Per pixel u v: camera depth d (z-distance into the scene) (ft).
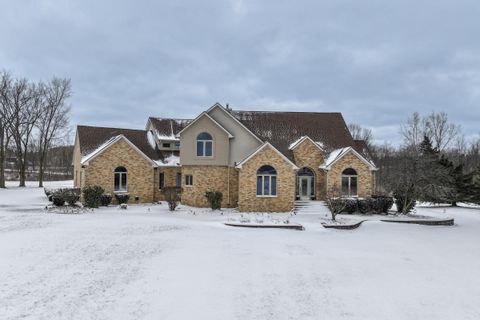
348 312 31.42
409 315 31.22
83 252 46.75
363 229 73.67
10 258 43.11
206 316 29.48
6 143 171.32
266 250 52.03
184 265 42.98
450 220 85.25
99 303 31.09
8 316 27.94
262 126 114.52
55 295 32.40
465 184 125.39
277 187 94.02
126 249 49.08
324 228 72.02
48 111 180.45
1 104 165.68
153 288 35.12
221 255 48.16
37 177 250.37
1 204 104.06
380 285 38.81
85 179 101.30
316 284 38.37
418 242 63.36
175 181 113.70
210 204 98.17
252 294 34.76
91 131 113.70
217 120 103.96
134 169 106.63
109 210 90.94
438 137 229.86
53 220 70.69
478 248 60.03
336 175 98.43
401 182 94.53
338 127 116.78
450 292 37.19
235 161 102.63
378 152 285.64
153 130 119.96
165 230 63.46
